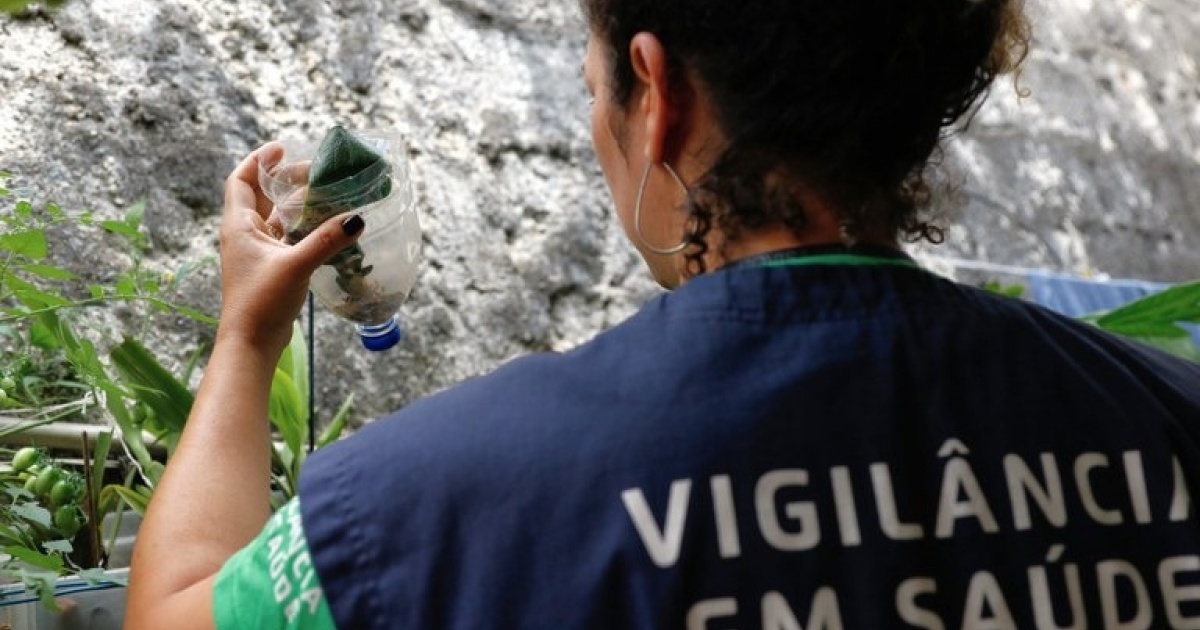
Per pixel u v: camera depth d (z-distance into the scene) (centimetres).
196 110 200
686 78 74
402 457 68
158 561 77
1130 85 387
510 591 65
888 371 69
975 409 69
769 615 64
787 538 65
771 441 66
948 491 67
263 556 69
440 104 234
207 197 199
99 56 192
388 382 212
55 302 132
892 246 76
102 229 184
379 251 109
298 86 215
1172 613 67
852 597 64
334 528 67
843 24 70
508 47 248
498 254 235
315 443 174
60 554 140
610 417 67
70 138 186
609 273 251
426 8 237
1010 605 65
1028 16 85
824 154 71
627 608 64
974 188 330
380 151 109
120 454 169
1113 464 69
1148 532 68
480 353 227
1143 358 77
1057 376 71
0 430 149
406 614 65
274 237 104
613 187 82
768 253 73
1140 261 365
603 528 65
